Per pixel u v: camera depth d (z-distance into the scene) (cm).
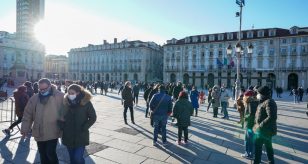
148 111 1239
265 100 490
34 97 426
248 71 6059
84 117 416
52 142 424
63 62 11569
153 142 709
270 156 496
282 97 3306
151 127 937
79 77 9394
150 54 8019
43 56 9150
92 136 778
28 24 10175
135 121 1063
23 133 416
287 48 5619
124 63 8062
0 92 1348
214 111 1241
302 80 5434
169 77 7312
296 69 5494
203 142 749
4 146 643
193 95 1275
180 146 698
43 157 429
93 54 8969
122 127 925
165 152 639
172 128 954
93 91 3656
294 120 1225
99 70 8756
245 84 6131
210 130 923
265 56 5866
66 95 424
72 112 414
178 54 7150
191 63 6900
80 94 418
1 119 980
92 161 557
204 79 6662
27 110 421
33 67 8675
